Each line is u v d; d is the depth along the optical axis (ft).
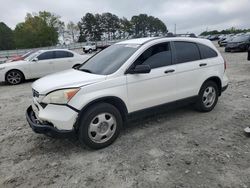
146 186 11.03
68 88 13.16
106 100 14.23
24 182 11.79
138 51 15.46
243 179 11.23
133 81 14.92
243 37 78.59
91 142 13.87
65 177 11.99
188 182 11.16
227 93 25.43
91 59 18.06
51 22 311.27
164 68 16.25
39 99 13.61
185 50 17.66
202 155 13.30
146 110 15.79
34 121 14.29
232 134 15.74
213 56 19.24
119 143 14.92
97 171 12.29
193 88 17.95
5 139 16.48
